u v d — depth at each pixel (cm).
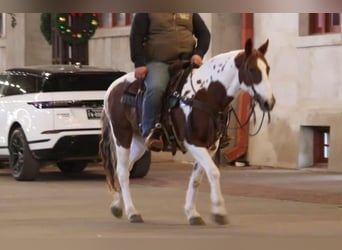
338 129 1873
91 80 1720
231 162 2083
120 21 2541
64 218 1184
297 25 1983
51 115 1662
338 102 1884
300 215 1208
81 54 2469
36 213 1239
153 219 1170
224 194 1477
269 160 2045
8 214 1228
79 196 1455
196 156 1028
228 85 1018
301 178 1753
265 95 979
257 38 2095
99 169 2027
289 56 2006
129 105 1118
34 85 1716
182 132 1037
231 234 1023
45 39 2628
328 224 1116
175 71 1075
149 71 1077
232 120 2075
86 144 1673
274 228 1075
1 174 1917
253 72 987
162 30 1091
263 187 1580
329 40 1900
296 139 1978
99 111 1688
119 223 1130
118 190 1167
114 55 2523
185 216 1198
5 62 2975
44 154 1677
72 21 2289
